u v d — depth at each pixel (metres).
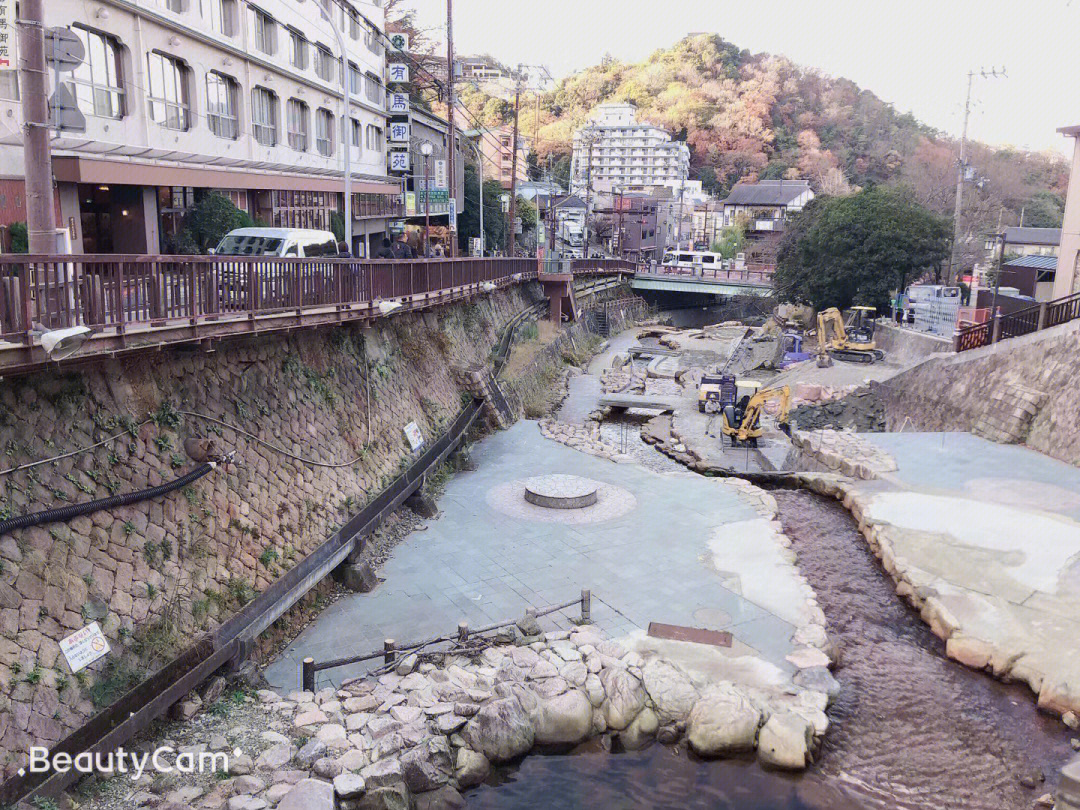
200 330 11.64
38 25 8.79
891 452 22.88
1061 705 11.62
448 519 18.58
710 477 22.66
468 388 26.84
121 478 10.79
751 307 76.31
